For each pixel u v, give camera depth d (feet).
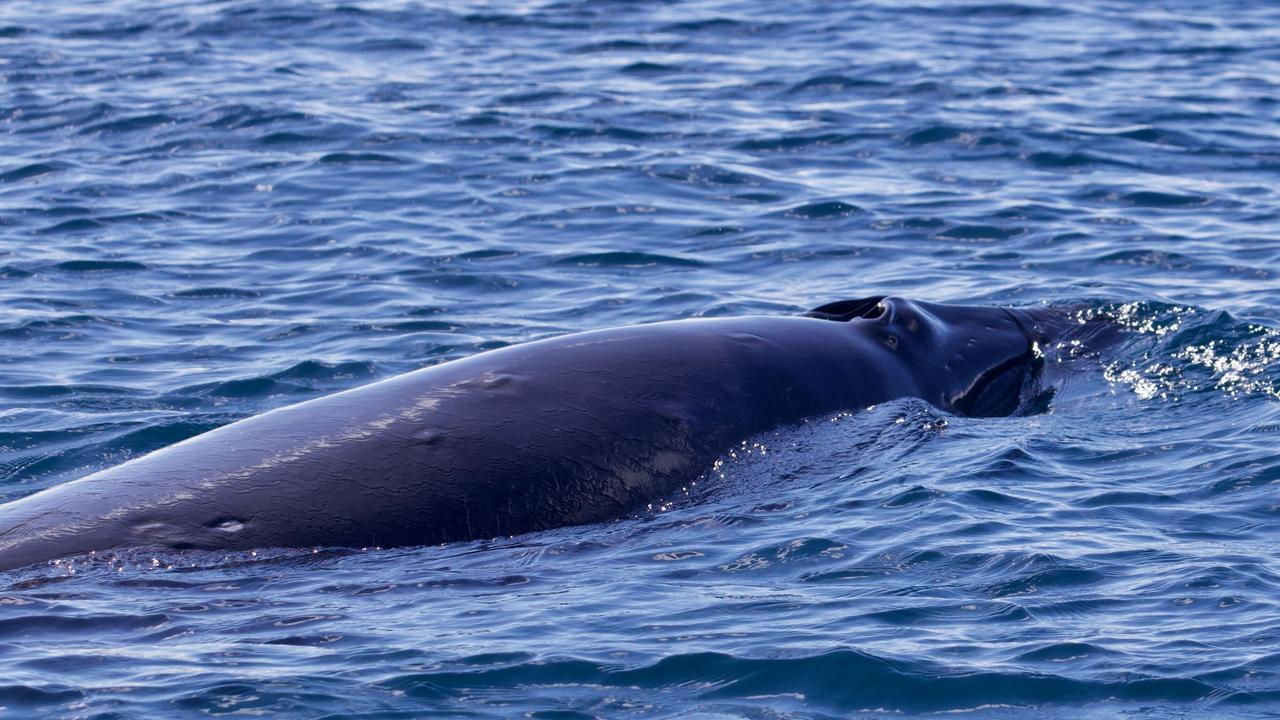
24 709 94.84
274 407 173.37
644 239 247.50
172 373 185.37
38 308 211.82
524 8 460.14
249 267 234.17
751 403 143.64
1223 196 265.13
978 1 466.70
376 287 223.10
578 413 134.62
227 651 103.30
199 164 295.48
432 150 304.30
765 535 126.00
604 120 326.85
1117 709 96.17
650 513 131.13
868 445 146.41
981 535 124.67
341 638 105.81
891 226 252.21
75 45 407.03
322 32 424.05
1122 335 182.09
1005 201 264.31
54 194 275.18
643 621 108.88
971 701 97.71
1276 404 159.84
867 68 375.86
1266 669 99.81
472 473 126.41
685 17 446.60
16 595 109.81
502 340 198.49
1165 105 334.24
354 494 122.72
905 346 162.91
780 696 98.43
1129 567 117.80
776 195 272.51
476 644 104.88
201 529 118.11
